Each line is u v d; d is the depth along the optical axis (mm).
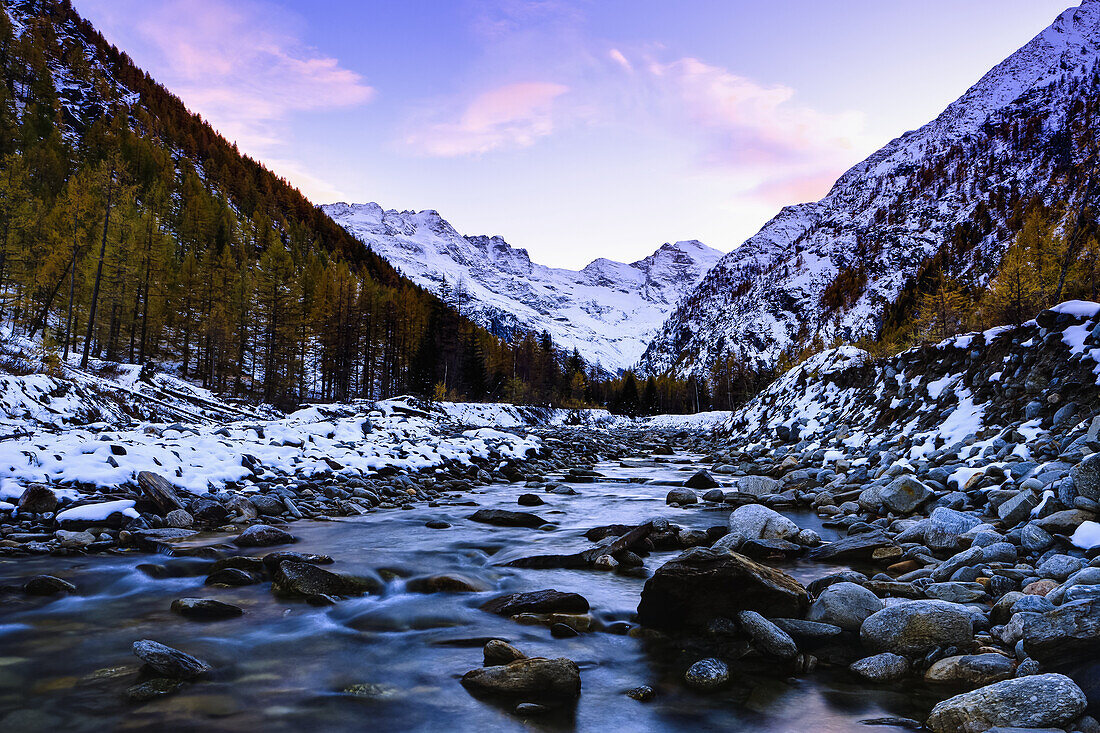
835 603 5578
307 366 71562
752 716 4105
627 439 46750
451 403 51500
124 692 4367
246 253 96688
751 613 5414
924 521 8742
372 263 181250
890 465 14656
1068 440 11062
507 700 4387
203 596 6770
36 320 43781
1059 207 161000
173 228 95625
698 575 5844
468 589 7219
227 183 160875
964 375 17109
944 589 6172
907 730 3865
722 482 18031
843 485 14289
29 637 5414
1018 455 11555
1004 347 16266
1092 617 3934
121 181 48188
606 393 157500
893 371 21219
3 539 8594
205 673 4734
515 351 106125
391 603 6711
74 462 11602
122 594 6789
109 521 9586
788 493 14203
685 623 5824
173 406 31438
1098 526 6934
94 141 113875
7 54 137625
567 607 6352
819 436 22266
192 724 3932
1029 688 3713
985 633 5051
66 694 4324
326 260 136375
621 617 6227
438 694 4477
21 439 13461
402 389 77062
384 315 75625
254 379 63812
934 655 4746
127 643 5332
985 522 8781
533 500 14047
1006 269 41062
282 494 13070
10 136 91562
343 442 19875
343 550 9062
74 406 19469
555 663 4559
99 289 47125
